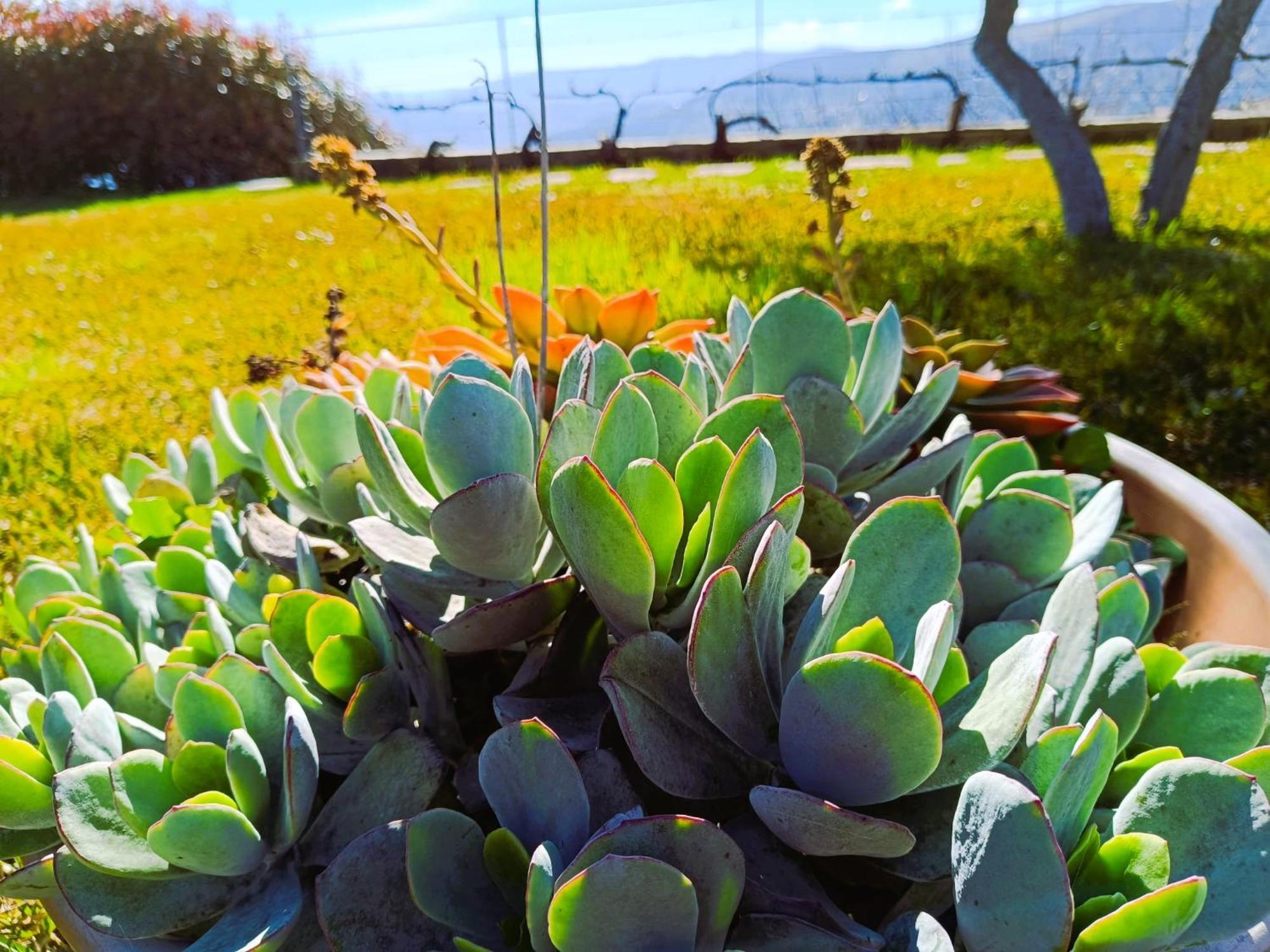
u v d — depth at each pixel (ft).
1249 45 33.55
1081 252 16.97
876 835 2.34
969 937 2.39
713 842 2.35
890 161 30.68
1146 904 2.15
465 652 3.59
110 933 2.79
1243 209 22.35
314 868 3.01
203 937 2.71
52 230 31.24
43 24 55.67
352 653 3.19
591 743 2.95
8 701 3.58
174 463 5.20
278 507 4.83
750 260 14.90
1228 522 4.53
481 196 27.22
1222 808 2.50
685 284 12.89
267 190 42.39
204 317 16.69
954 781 2.52
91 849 2.73
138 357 14.49
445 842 2.61
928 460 3.80
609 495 2.47
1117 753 2.83
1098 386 9.77
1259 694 2.96
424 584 3.27
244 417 5.03
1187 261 16.05
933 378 3.97
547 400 5.16
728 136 36.19
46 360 14.83
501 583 3.30
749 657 2.72
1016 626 3.41
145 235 28.02
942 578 3.12
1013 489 4.08
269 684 3.14
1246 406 9.30
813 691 2.43
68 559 8.30
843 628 3.17
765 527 2.70
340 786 3.10
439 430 3.04
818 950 2.45
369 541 3.40
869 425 4.22
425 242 5.60
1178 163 20.67
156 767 2.90
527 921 2.31
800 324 3.82
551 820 2.61
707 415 3.72
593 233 18.08
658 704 2.73
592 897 2.17
